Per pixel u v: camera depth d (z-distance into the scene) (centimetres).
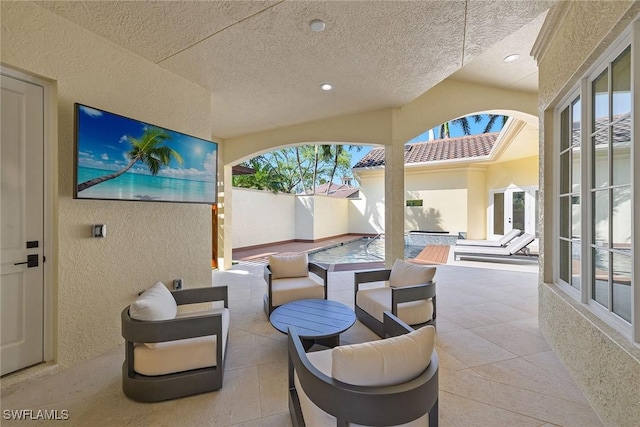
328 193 1830
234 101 460
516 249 759
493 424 187
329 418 151
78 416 197
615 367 177
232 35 288
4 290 232
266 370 252
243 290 515
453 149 1210
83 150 257
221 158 682
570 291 268
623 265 196
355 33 290
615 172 204
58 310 254
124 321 215
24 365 241
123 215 306
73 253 264
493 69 501
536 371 246
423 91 434
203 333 220
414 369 141
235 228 1034
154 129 320
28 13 232
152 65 334
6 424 190
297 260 423
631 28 170
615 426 176
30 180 244
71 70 260
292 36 293
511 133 770
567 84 248
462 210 1174
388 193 516
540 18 363
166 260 353
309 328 262
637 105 169
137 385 210
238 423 190
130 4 240
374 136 513
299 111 510
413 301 316
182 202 353
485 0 247
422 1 248
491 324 348
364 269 699
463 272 642
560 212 301
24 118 239
